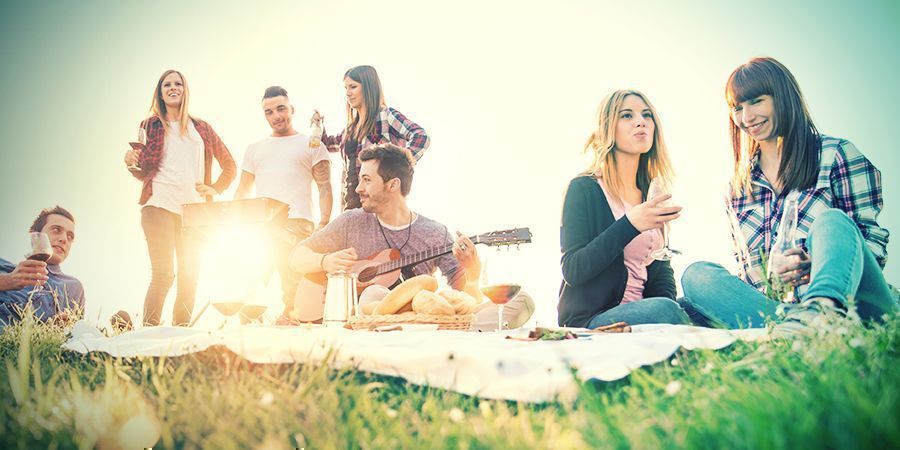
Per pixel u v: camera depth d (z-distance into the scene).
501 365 1.27
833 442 0.84
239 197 4.73
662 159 2.81
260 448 1.00
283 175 4.56
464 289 3.37
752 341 1.52
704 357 1.36
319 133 4.58
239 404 1.17
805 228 2.53
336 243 3.57
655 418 1.01
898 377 1.03
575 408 1.18
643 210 2.31
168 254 4.39
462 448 0.96
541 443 0.95
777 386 1.06
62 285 4.03
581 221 2.59
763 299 2.19
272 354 1.42
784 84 2.58
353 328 2.15
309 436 1.06
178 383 1.31
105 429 1.11
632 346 1.41
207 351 1.49
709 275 2.30
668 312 2.25
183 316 4.20
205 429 1.12
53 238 4.10
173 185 4.43
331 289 2.25
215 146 4.71
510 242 3.49
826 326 1.43
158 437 1.11
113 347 1.68
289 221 4.49
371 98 4.30
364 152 3.58
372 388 1.35
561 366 1.28
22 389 1.26
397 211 3.60
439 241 3.62
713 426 0.93
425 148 4.29
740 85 2.62
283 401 1.17
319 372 1.26
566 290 2.61
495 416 1.12
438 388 1.28
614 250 2.35
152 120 4.49
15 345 2.15
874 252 2.44
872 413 0.86
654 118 2.78
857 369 1.17
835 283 1.72
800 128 2.56
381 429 1.07
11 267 4.26
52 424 1.12
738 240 2.67
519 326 2.71
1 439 1.09
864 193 2.51
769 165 2.68
